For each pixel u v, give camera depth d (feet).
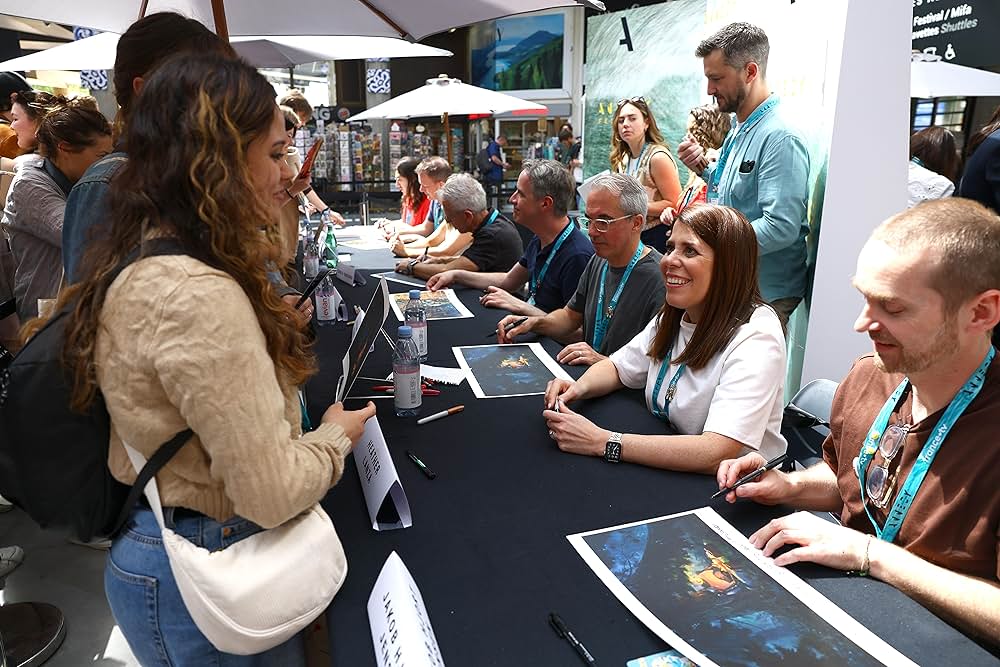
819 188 9.13
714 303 5.40
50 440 3.05
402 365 5.87
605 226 7.55
